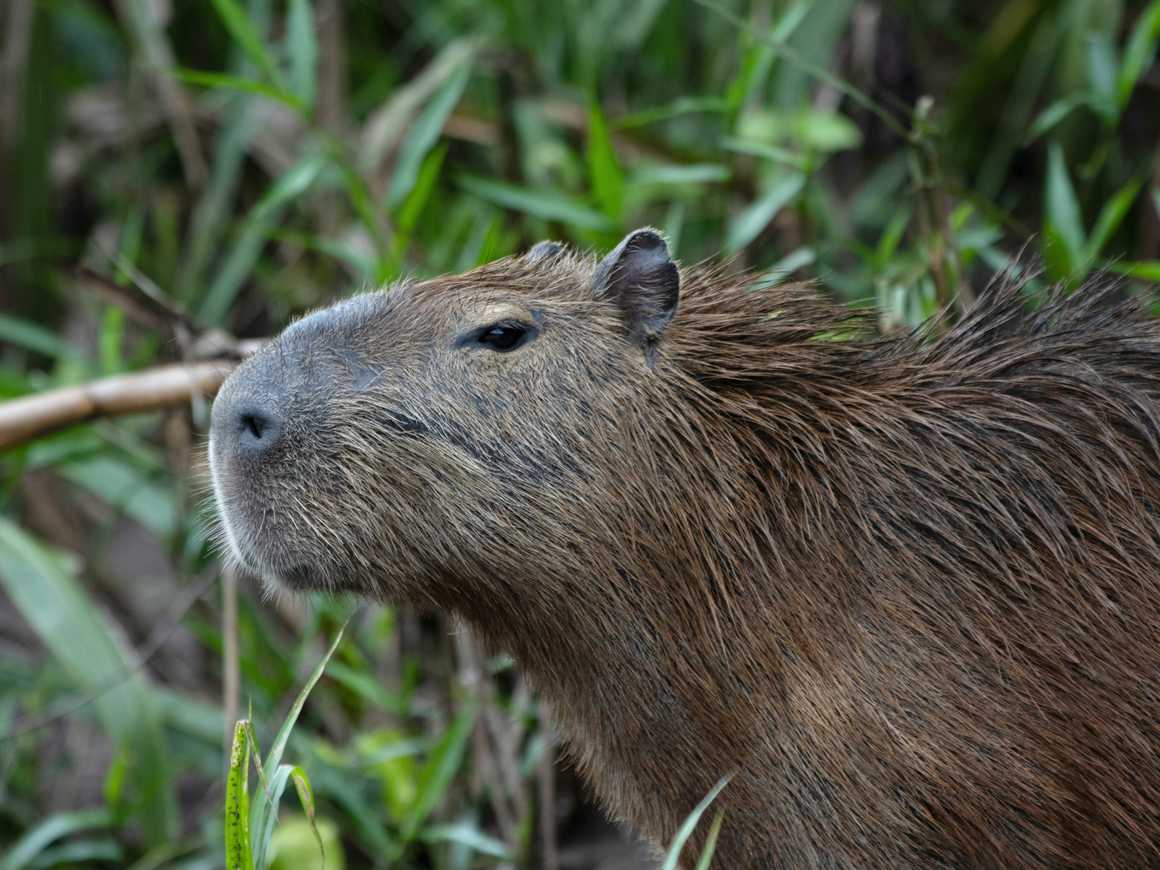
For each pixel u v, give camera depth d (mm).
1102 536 6297
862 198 11422
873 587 6309
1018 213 11594
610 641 6504
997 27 11406
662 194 10938
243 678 9609
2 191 12875
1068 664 6195
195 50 13508
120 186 13328
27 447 9008
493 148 11719
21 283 12914
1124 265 8031
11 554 9453
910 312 8375
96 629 9344
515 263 6742
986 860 6215
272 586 6805
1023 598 6238
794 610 6359
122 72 13836
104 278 8891
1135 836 6242
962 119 11648
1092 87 10125
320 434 6383
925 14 12070
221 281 11680
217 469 6535
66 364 11305
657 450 6477
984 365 6699
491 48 11742
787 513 6430
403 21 13531
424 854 9250
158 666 10734
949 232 8328
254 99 12086
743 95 9258
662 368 6531
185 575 10312
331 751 9203
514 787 8680
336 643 6180
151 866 9023
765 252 10688
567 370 6434
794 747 6320
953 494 6375
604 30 12219
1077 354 6660
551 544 6426
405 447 6383
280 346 6531
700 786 6520
